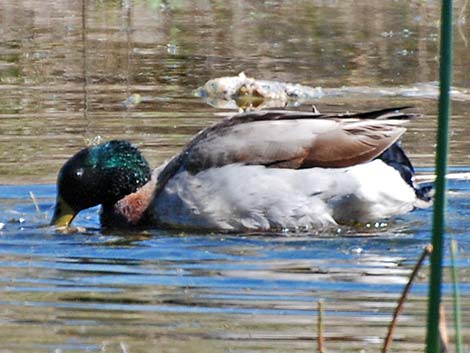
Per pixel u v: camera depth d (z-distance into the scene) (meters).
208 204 12.15
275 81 19.67
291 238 11.80
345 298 9.68
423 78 20.16
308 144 12.29
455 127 16.12
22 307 9.39
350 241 11.60
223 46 22.88
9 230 12.08
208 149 12.34
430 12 26.61
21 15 25.62
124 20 25.45
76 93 18.58
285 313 9.27
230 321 9.05
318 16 26.23
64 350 8.37
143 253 11.18
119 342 8.55
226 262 10.81
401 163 12.79
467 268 10.37
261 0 28.19
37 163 14.40
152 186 12.58
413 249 11.27
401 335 8.72
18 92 18.58
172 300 9.61
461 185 13.43
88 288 9.94
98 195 12.55
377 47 22.83
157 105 17.77
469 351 8.45
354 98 18.48
